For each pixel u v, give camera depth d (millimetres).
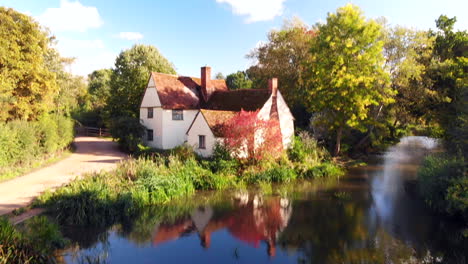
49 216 12664
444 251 10711
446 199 13367
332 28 26234
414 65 27031
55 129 25547
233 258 10414
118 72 39625
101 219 13133
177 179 17531
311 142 28016
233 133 21906
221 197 17375
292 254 10664
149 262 10078
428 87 30688
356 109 26062
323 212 14914
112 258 10289
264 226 13227
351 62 25438
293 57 38562
